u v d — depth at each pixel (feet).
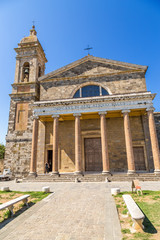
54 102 77.25
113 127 85.05
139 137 81.20
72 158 84.43
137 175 63.67
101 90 85.35
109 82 85.61
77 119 74.43
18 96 95.96
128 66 85.92
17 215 30.14
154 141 66.39
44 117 83.15
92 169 83.97
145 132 79.92
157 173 62.64
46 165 83.51
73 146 85.81
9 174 84.17
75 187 52.39
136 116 83.97
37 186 57.72
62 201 37.09
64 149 86.07
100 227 24.03
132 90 82.58
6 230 24.31
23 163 85.46
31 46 104.99
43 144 86.69
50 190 48.78
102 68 88.58
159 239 19.13
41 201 37.63
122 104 72.95
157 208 28.73
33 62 103.24
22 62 104.88
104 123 72.13
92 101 74.79
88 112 74.59
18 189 53.67
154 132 67.51
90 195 41.16
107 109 73.36
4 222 27.25
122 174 65.72
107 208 30.94
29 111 92.58
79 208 32.22
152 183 55.93
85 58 90.99
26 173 83.92
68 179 66.08
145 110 76.28
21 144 88.17
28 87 97.66
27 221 27.30
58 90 89.81
